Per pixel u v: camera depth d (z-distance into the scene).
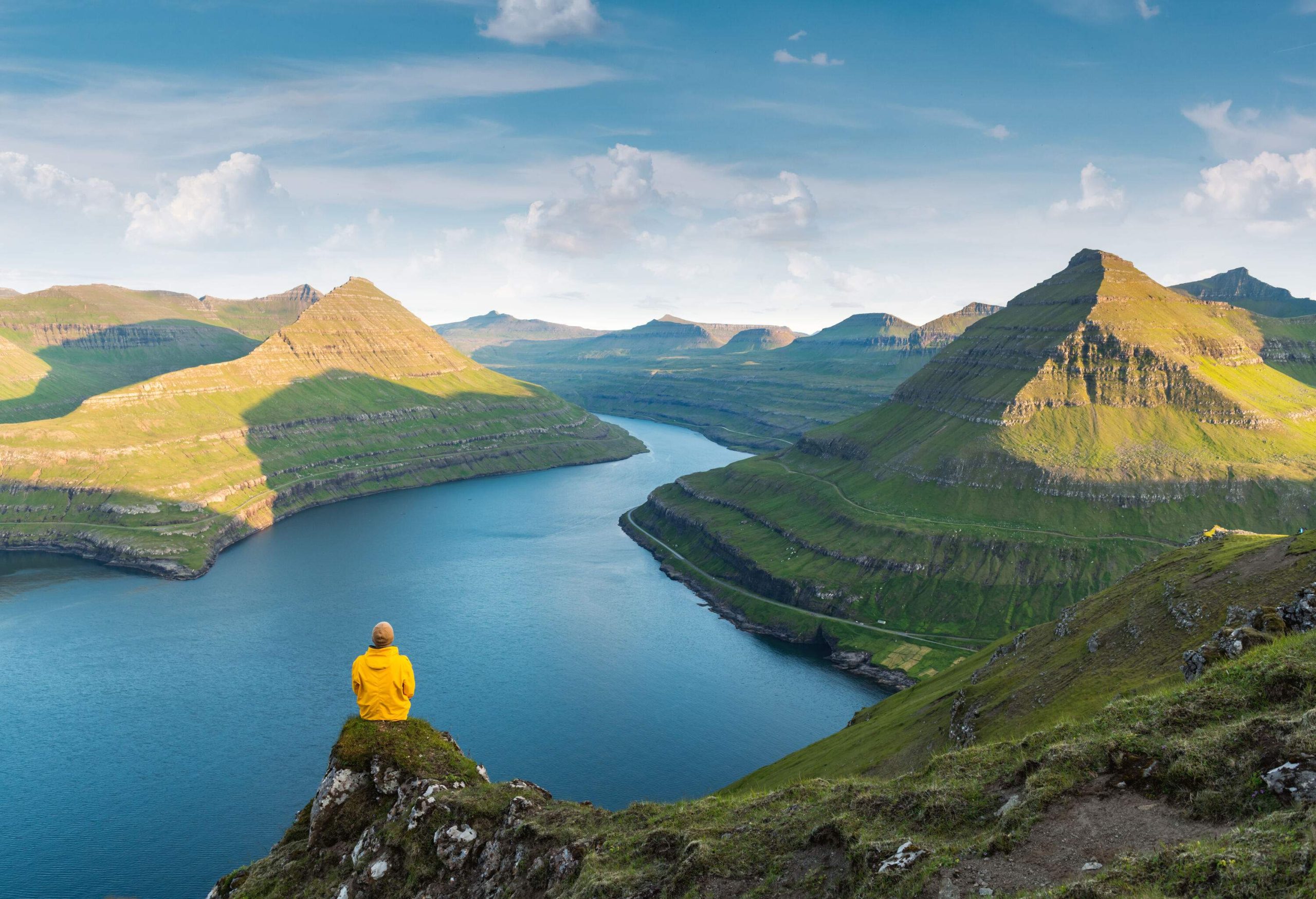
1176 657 71.50
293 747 163.50
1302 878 19.12
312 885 35.38
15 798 144.75
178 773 153.38
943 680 133.75
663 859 32.09
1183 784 26.25
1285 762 24.41
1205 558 95.62
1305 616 44.88
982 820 29.20
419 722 40.19
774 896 28.91
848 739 117.12
